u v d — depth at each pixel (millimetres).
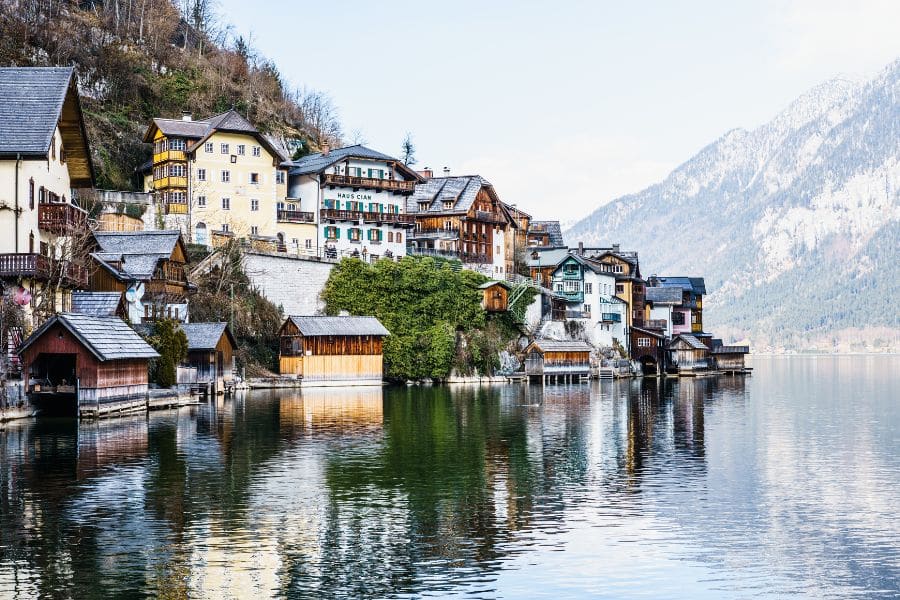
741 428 69438
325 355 106000
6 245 64750
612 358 148250
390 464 49844
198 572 30891
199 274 102812
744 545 35062
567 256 147625
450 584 30406
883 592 30281
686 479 46969
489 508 39969
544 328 136125
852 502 41969
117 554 32594
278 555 32844
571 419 73688
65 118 72125
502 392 104062
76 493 41000
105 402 63062
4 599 28297
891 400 100938
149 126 128625
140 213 113125
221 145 119000
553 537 35656
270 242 116750
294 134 159875
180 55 156750
